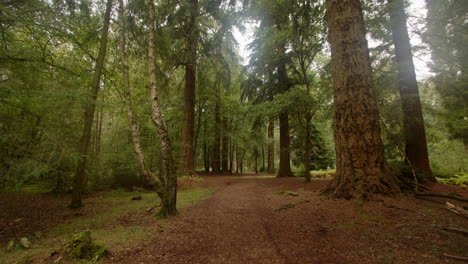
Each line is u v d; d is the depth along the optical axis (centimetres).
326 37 1038
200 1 1371
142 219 522
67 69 678
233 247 341
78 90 580
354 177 568
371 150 568
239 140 2439
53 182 955
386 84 874
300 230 400
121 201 782
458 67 759
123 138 1220
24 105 493
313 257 293
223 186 1156
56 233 438
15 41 561
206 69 1656
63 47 905
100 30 839
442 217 401
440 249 290
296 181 1245
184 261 296
